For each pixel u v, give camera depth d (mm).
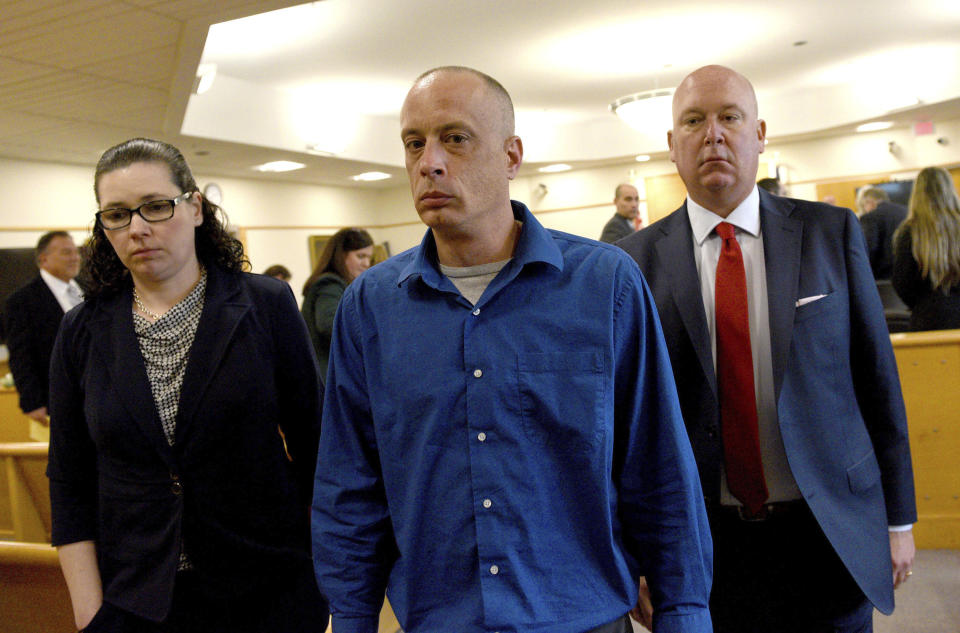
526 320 1163
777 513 1601
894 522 1636
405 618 1187
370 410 1296
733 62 8297
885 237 5633
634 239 1756
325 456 1304
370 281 1275
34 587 1858
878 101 9703
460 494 1155
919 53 8750
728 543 1626
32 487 2689
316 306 3715
